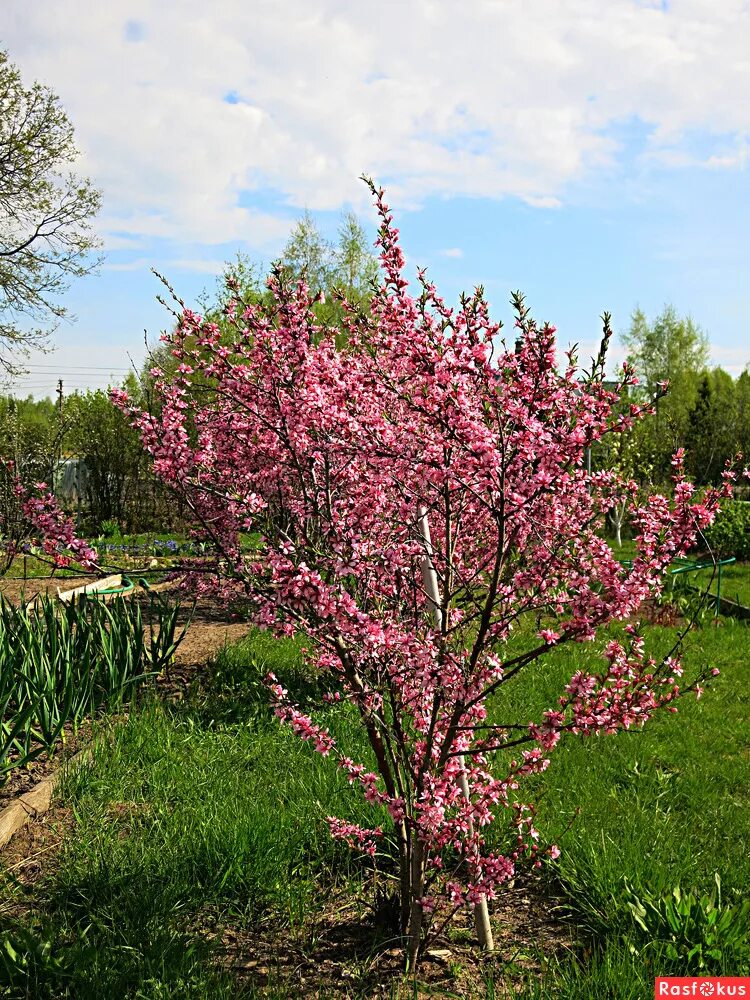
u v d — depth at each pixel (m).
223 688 6.93
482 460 3.17
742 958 3.44
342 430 3.73
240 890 4.06
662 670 3.59
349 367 4.16
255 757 5.56
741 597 12.12
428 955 3.71
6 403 21.81
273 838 4.29
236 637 9.07
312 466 4.00
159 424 3.93
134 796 5.02
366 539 3.74
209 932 3.84
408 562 3.83
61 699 5.67
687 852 4.33
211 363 4.23
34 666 5.59
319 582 3.21
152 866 4.16
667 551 3.44
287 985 3.46
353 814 4.62
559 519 3.64
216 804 4.75
